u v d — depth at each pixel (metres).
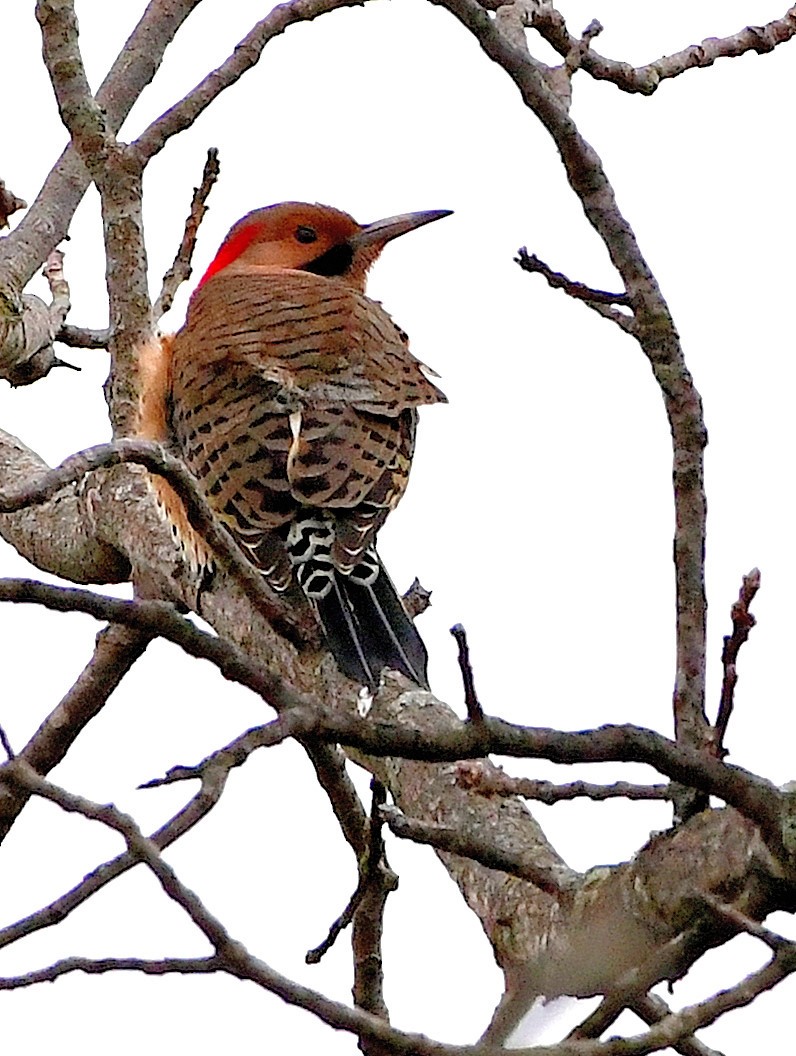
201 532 9.41
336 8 11.95
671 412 8.45
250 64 11.66
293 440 11.62
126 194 11.76
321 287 13.32
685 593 8.20
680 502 8.34
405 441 12.20
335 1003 6.92
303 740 7.20
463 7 8.66
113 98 13.14
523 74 8.70
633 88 12.27
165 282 13.09
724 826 7.51
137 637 11.92
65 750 12.48
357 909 8.78
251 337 12.51
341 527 11.09
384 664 10.23
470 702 7.11
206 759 6.97
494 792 7.56
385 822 8.04
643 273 8.66
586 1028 7.29
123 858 6.98
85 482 13.15
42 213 13.38
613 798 7.61
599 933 7.77
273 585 10.81
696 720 8.09
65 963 7.04
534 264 8.77
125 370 12.59
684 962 7.34
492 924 8.89
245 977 6.94
